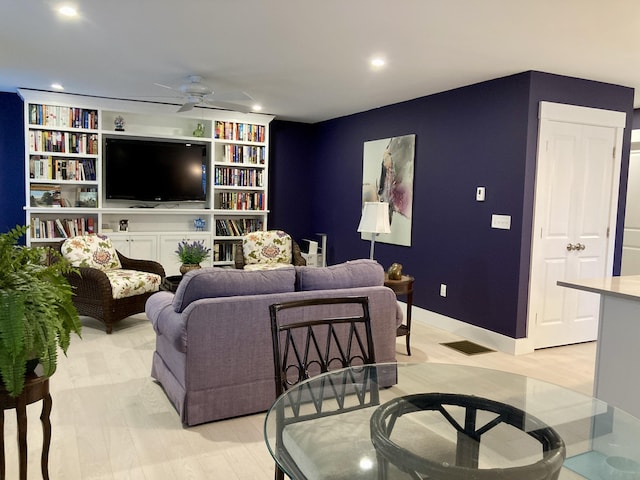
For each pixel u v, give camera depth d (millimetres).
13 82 4949
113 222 6109
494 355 4109
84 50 3762
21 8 2914
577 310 4430
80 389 3143
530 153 4016
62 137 5574
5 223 5645
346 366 2275
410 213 5293
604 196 4441
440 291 4926
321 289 3072
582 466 1609
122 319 4551
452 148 4734
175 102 5887
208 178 6395
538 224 4098
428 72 4121
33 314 1604
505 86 4172
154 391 3133
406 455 1543
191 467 2299
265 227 6762
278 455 1518
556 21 2914
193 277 2699
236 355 2756
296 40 3410
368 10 2836
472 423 1866
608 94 4348
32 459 2316
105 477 2195
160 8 2889
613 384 2564
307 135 7168
